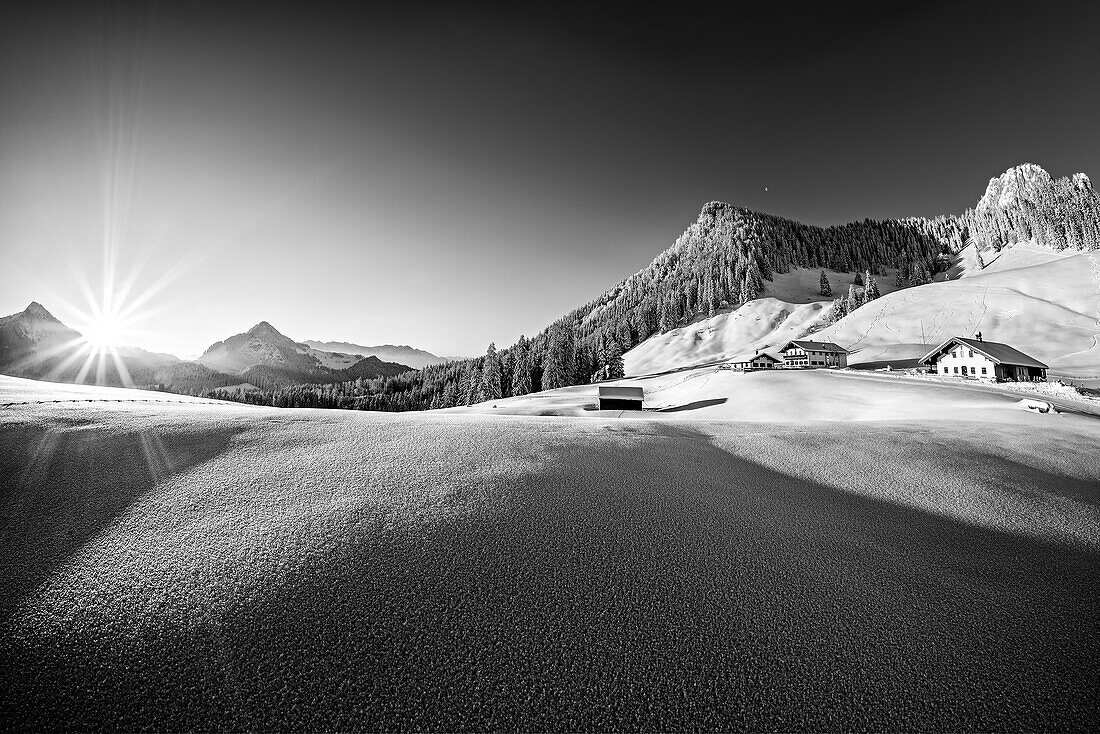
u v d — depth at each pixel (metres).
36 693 6.06
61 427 14.96
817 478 14.76
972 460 16.92
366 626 7.25
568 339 131.50
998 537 11.15
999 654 7.29
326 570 8.48
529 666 6.72
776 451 17.56
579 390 94.25
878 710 6.26
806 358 101.00
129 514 10.14
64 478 11.57
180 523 9.88
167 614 7.32
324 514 10.43
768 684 6.58
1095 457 18.02
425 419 20.91
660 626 7.54
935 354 74.81
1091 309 117.56
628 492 12.55
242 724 5.78
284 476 12.39
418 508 10.91
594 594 8.23
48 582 7.91
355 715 5.93
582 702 6.23
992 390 51.56
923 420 26.89
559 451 15.80
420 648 6.91
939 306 135.50
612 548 9.71
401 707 6.06
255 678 6.34
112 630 7.00
